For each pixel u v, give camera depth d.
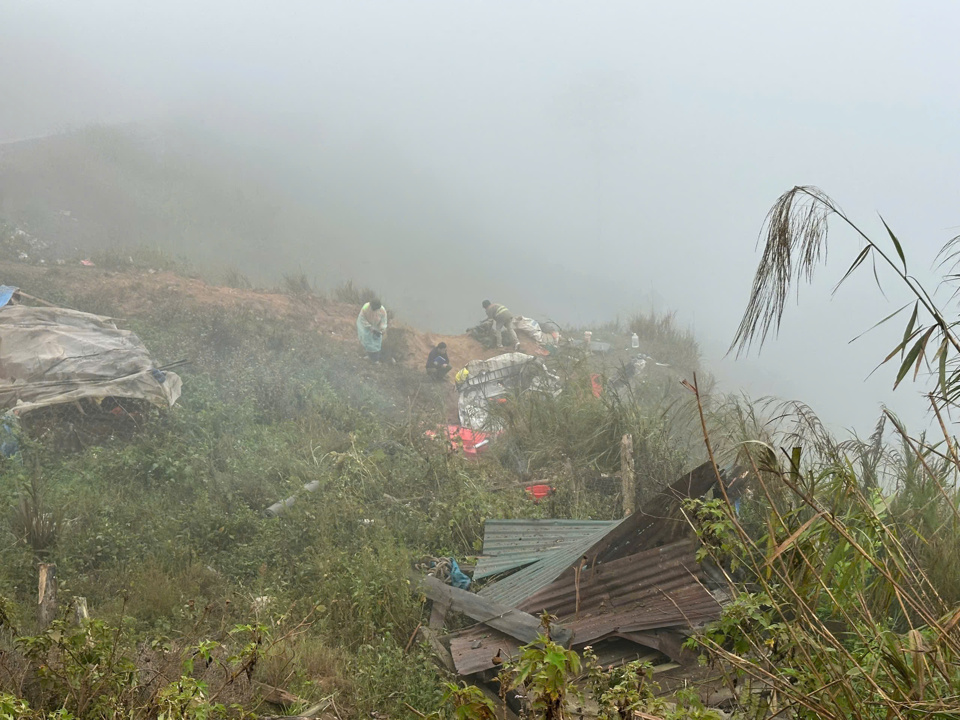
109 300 15.67
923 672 2.91
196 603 6.77
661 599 6.23
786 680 3.24
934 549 4.79
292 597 7.28
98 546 7.67
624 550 6.73
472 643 6.31
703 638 3.54
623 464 9.57
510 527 8.83
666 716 3.39
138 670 4.77
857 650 3.39
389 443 11.44
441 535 8.86
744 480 6.41
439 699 5.57
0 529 7.64
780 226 2.78
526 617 6.38
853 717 2.89
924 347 2.86
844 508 4.01
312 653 6.04
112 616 6.34
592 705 4.75
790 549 3.53
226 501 9.16
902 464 6.23
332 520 8.87
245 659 4.84
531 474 10.77
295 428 11.87
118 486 9.30
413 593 7.20
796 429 6.78
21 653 4.91
